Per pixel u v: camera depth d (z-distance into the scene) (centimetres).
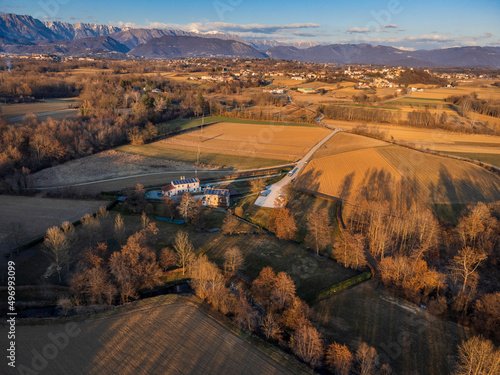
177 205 12031
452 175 14262
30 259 8238
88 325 6169
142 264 7562
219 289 6962
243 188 14100
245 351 5794
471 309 7012
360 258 8600
